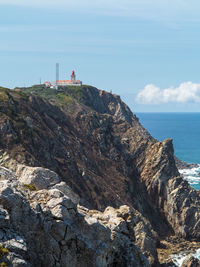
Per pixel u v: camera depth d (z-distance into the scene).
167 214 143.75
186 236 133.62
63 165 125.06
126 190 145.38
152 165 157.75
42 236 25.53
